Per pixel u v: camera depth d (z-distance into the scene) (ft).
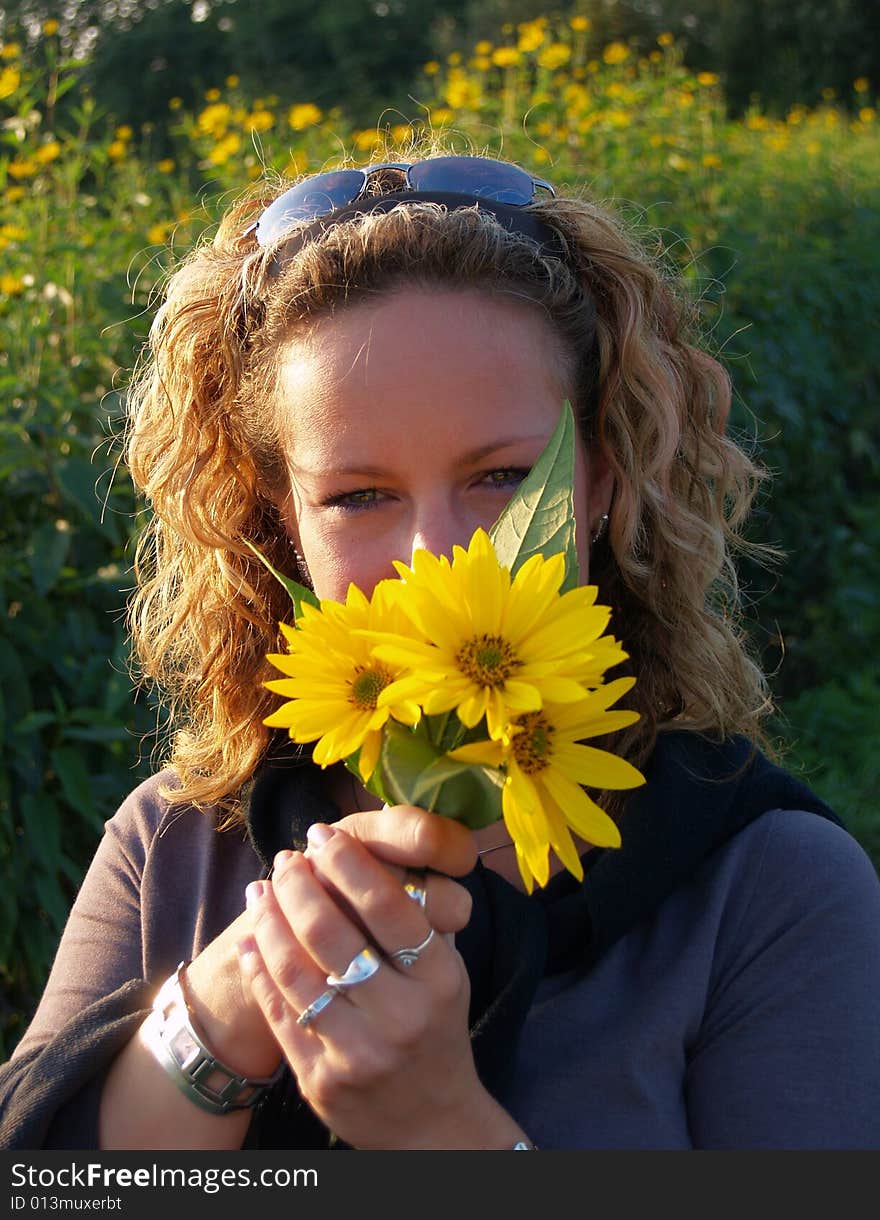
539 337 2.50
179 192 8.08
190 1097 2.29
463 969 2.15
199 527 2.96
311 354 2.47
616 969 2.56
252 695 2.93
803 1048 2.45
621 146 9.39
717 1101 2.47
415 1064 2.11
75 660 5.18
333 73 32.40
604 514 2.79
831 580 9.53
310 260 2.49
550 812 1.91
